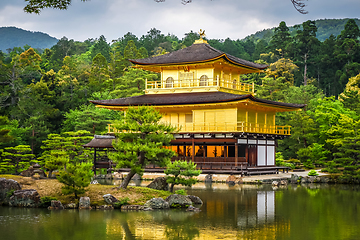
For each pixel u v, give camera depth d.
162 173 61.16
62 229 28.55
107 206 35.19
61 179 35.59
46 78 113.88
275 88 103.38
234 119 59.03
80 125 83.56
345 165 59.53
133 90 103.50
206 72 65.56
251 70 71.06
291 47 157.50
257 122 64.88
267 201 40.56
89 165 36.91
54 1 30.25
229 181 56.53
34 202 35.53
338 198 43.16
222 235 27.25
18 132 78.00
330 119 76.12
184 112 63.94
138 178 59.41
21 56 138.25
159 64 66.06
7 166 57.03
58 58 176.62
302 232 28.14
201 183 55.56
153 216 32.56
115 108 66.19
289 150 86.25
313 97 101.19
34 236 26.88
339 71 144.00
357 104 86.38
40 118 90.69
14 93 91.06
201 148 63.44
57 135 70.19
